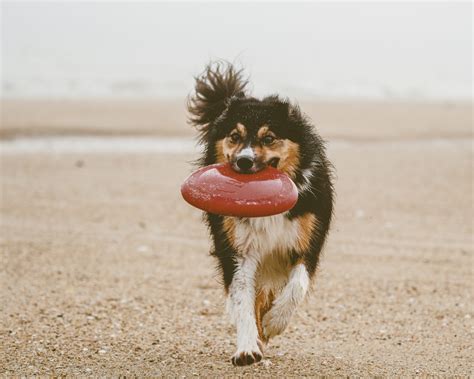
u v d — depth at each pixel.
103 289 8.77
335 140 24.56
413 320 7.66
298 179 6.24
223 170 5.86
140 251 10.72
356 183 16.56
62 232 11.83
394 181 16.92
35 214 13.12
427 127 28.52
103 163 19.30
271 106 6.20
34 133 24.42
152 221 12.75
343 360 6.39
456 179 17.30
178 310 7.97
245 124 6.08
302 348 6.77
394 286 8.98
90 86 41.97
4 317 7.51
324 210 6.52
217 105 7.09
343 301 8.37
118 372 5.98
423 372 6.06
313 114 31.45
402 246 11.08
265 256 6.32
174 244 11.20
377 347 6.79
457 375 5.99
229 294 6.17
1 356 6.33
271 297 6.51
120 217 13.02
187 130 26.28
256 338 5.83
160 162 19.67
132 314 7.77
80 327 7.26
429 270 9.76
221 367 6.14
